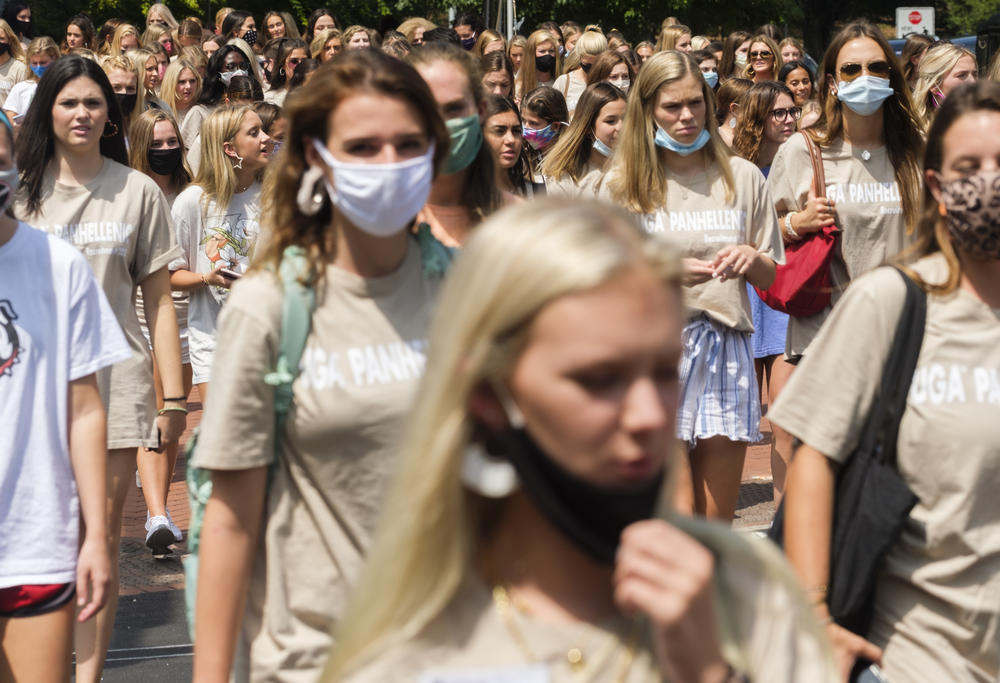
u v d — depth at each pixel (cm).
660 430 328
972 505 595
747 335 1206
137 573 1452
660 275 326
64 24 7038
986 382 596
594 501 335
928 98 1817
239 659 627
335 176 606
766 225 1214
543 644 357
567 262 322
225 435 594
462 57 817
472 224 829
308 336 607
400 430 603
